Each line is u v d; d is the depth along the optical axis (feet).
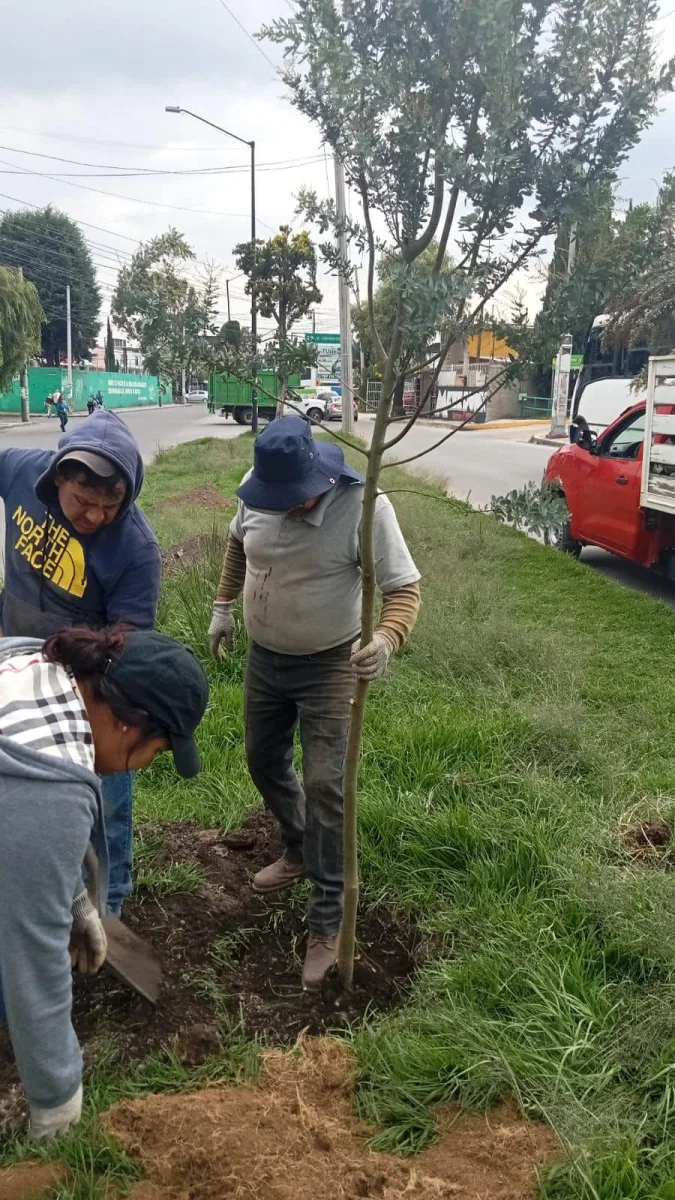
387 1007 9.19
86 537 8.66
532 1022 8.41
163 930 10.02
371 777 13.28
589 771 14.30
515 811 12.42
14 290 105.29
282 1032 8.71
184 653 6.17
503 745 14.58
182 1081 7.93
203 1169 6.78
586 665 19.90
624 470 27.76
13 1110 7.50
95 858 6.55
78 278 226.79
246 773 13.78
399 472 52.80
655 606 25.08
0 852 5.22
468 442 94.68
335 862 9.47
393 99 6.75
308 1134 7.25
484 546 32.07
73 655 5.89
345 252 8.08
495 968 9.15
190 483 54.60
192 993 9.04
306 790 9.41
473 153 7.01
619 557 34.45
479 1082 7.79
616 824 12.34
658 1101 7.61
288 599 9.08
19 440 94.79
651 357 25.21
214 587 21.08
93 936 6.70
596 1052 8.13
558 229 7.27
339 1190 6.64
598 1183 6.75
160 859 11.31
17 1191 6.62
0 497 9.44
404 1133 7.43
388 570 8.98
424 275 6.57
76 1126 7.04
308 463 8.62
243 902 10.73
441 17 6.57
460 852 11.41
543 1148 7.14
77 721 5.66
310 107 7.39
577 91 6.87
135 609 8.86
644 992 9.03
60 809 5.32
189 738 6.20
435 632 20.33
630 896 9.99
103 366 296.92
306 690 9.48
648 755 15.11
